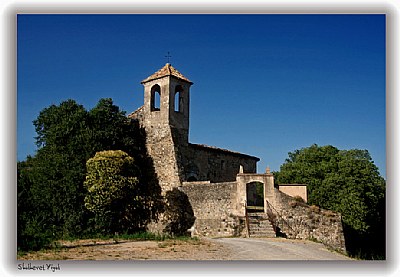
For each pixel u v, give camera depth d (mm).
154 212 42188
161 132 44750
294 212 35906
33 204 38375
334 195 50344
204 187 40344
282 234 35844
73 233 38469
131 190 40656
